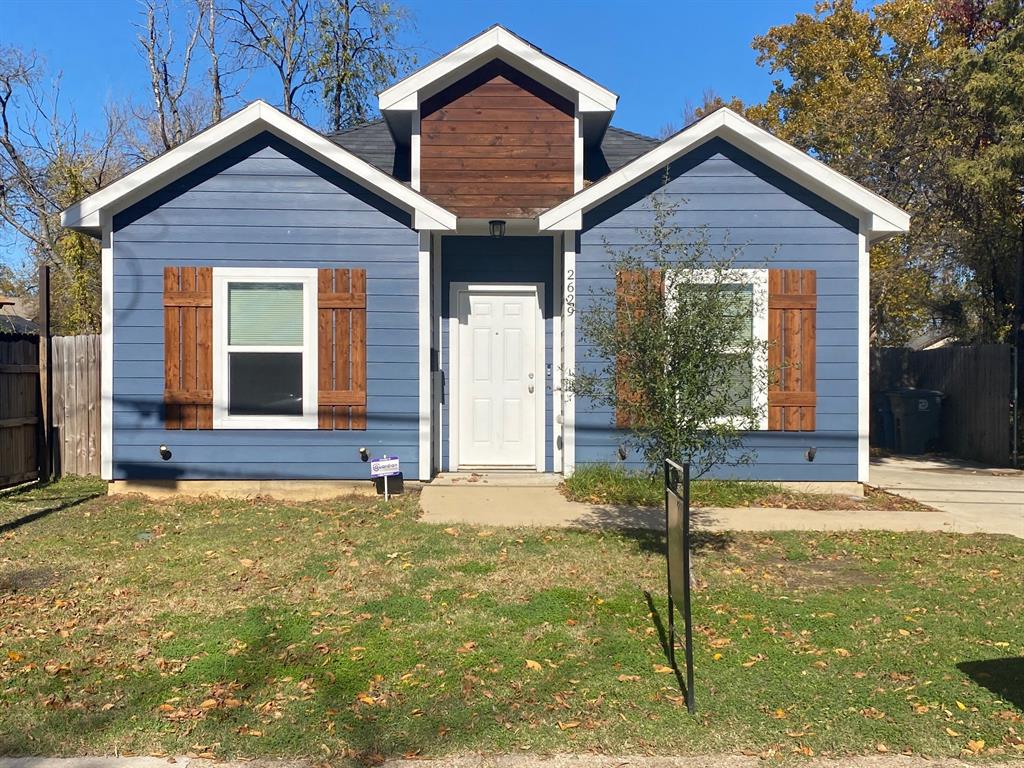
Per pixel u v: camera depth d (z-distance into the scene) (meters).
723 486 9.54
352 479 9.59
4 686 4.44
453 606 5.65
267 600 5.77
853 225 9.76
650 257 9.09
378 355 9.63
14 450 10.13
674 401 6.12
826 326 9.77
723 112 9.48
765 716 4.14
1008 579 6.42
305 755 3.80
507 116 10.50
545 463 10.62
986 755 3.80
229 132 9.29
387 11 24.03
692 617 5.46
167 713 4.15
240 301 9.58
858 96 16.47
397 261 9.63
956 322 21.41
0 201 22.42
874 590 6.12
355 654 4.83
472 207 10.45
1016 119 12.91
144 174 9.27
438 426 10.44
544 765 3.72
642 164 9.52
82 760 3.76
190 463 9.50
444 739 3.91
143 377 9.48
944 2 19.86
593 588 6.04
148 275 9.48
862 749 3.85
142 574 6.37
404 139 11.68
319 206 9.59
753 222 9.75
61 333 22.33
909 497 10.02
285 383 9.59
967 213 15.09
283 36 24.45
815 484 9.75
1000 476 12.34
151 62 23.89
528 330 10.70
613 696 4.34
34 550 7.05
